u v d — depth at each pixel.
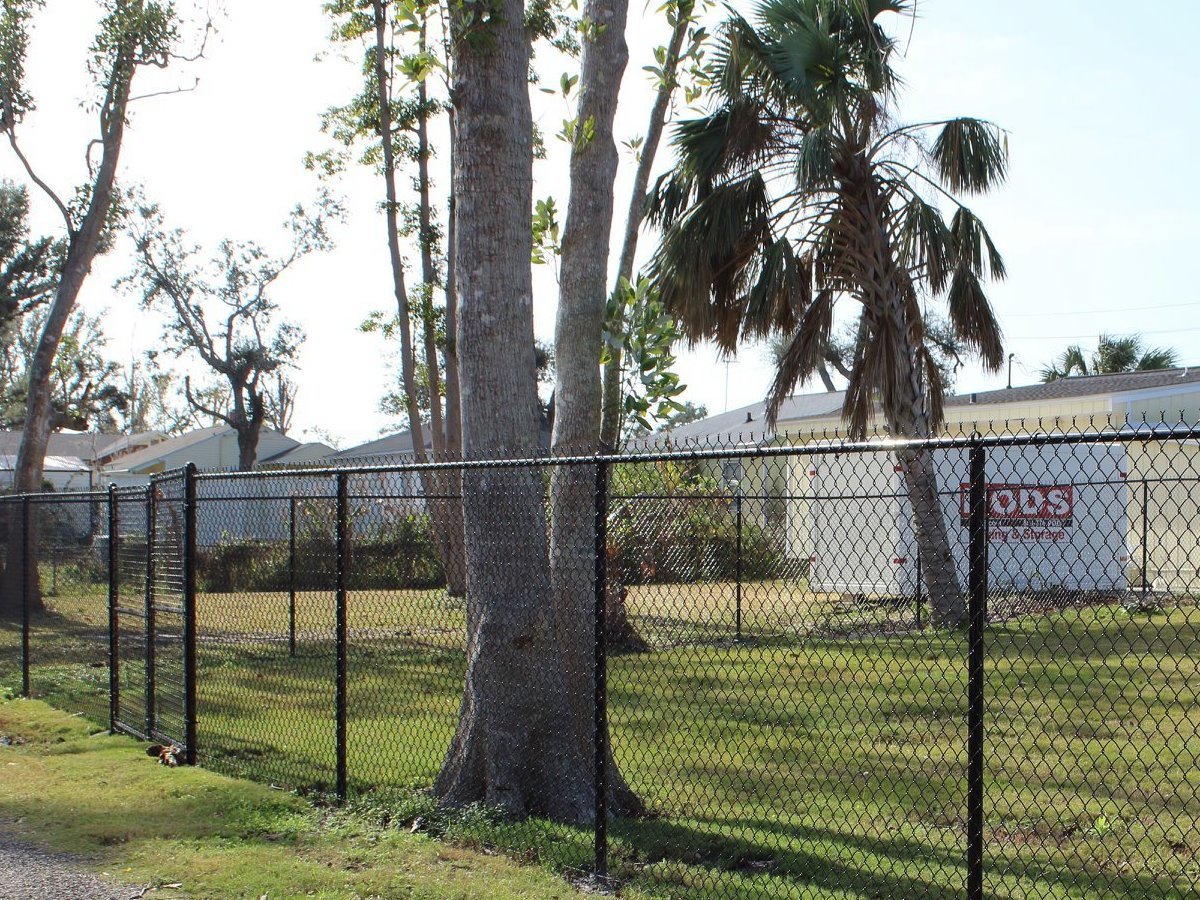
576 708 6.29
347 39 22.11
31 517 14.86
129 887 4.85
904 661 10.66
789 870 4.89
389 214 22.20
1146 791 6.20
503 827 5.58
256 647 12.84
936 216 14.38
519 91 6.24
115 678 8.59
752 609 11.53
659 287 14.72
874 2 14.31
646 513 12.84
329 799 6.33
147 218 45.53
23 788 6.70
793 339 15.87
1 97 19.53
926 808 5.94
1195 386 20.48
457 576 14.34
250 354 48.69
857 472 15.98
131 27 19.00
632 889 4.65
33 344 60.00
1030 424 19.75
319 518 15.34
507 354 6.10
